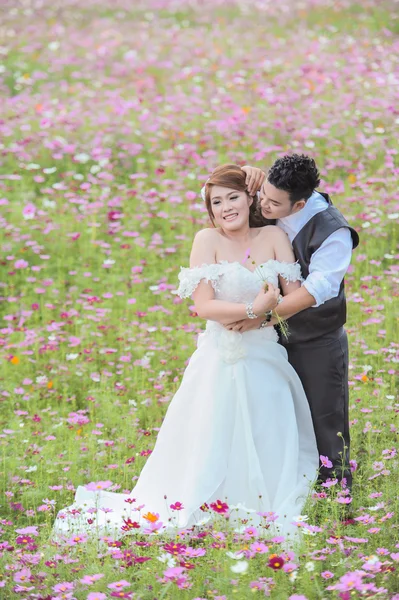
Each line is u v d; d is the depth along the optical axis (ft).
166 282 37.83
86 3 93.04
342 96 55.67
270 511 19.81
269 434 20.95
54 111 56.44
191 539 19.92
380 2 82.58
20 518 22.48
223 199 20.90
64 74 66.28
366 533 19.13
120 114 54.44
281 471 20.97
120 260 40.14
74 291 37.73
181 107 55.31
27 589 17.17
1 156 50.01
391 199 41.73
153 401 28.53
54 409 29.07
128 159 49.73
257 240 21.20
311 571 17.30
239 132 49.90
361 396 27.27
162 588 17.39
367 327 32.58
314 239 20.63
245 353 20.92
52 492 23.45
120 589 16.25
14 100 58.39
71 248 41.32
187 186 45.32
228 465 20.83
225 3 89.81
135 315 35.01
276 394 21.11
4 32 79.25
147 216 42.88
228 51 69.62
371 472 22.82
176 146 49.80
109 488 23.41
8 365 31.96
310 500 20.21
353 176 44.45
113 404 28.19
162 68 66.03
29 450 25.40
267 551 17.46
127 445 25.84
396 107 53.06
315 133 48.91
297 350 21.34
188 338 32.89
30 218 41.14
